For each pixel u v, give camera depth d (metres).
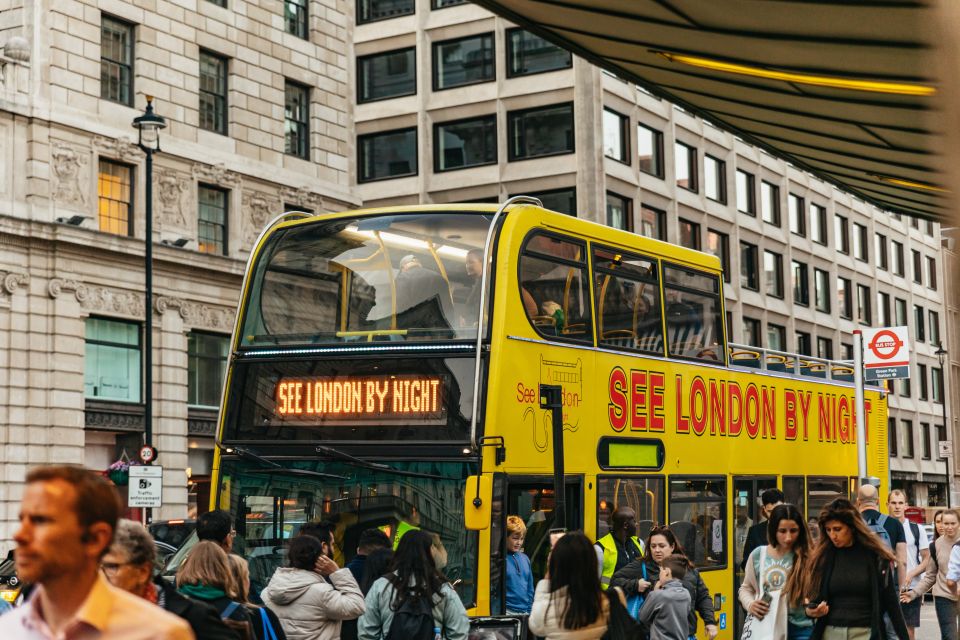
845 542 9.28
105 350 34.34
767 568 10.20
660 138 53.78
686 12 10.52
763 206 61.69
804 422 17.72
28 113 32.62
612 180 50.09
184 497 35.88
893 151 14.91
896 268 76.69
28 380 32.25
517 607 11.20
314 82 42.19
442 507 11.18
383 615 8.96
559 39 12.99
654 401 13.69
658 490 13.58
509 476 11.20
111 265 34.31
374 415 11.72
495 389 11.17
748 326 59.53
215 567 6.74
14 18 33.34
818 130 14.63
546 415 11.79
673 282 14.40
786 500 16.86
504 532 11.07
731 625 14.85
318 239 12.63
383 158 53.91
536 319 11.83
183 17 37.41
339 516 11.65
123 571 5.03
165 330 35.75
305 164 41.56
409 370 11.67
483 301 11.23
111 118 34.88
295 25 41.91
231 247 38.22
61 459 32.53
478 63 52.09
